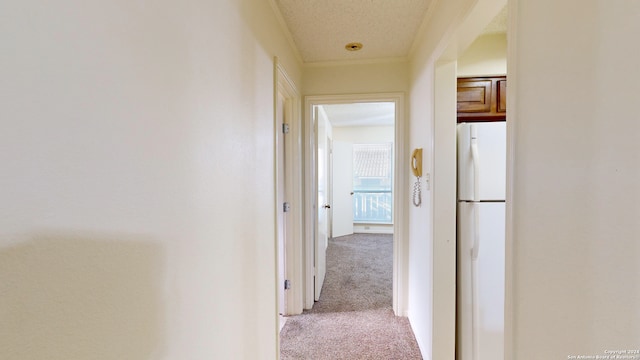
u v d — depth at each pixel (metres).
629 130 0.50
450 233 1.81
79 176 0.52
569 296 0.65
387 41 2.28
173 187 0.80
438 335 1.83
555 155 0.69
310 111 2.73
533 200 0.77
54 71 0.48
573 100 0.63
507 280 0.89
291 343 2.23
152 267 0.72
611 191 0.54
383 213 6.48
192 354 0.89
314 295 2.95
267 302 1.65
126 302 0.63
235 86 1.22
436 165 1.81
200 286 0.94
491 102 2.24
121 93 0.61
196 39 0.91
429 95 1.94
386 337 2.31
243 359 1.29
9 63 0.41
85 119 0.53
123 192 0.62
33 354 0.45
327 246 5.18
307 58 2.59
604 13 0.55
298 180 2.64
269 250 1.70
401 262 2.64
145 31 0.69
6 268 0.42
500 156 1.81
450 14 1.49
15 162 0.42
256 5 1.49
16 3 0.42
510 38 0.87
